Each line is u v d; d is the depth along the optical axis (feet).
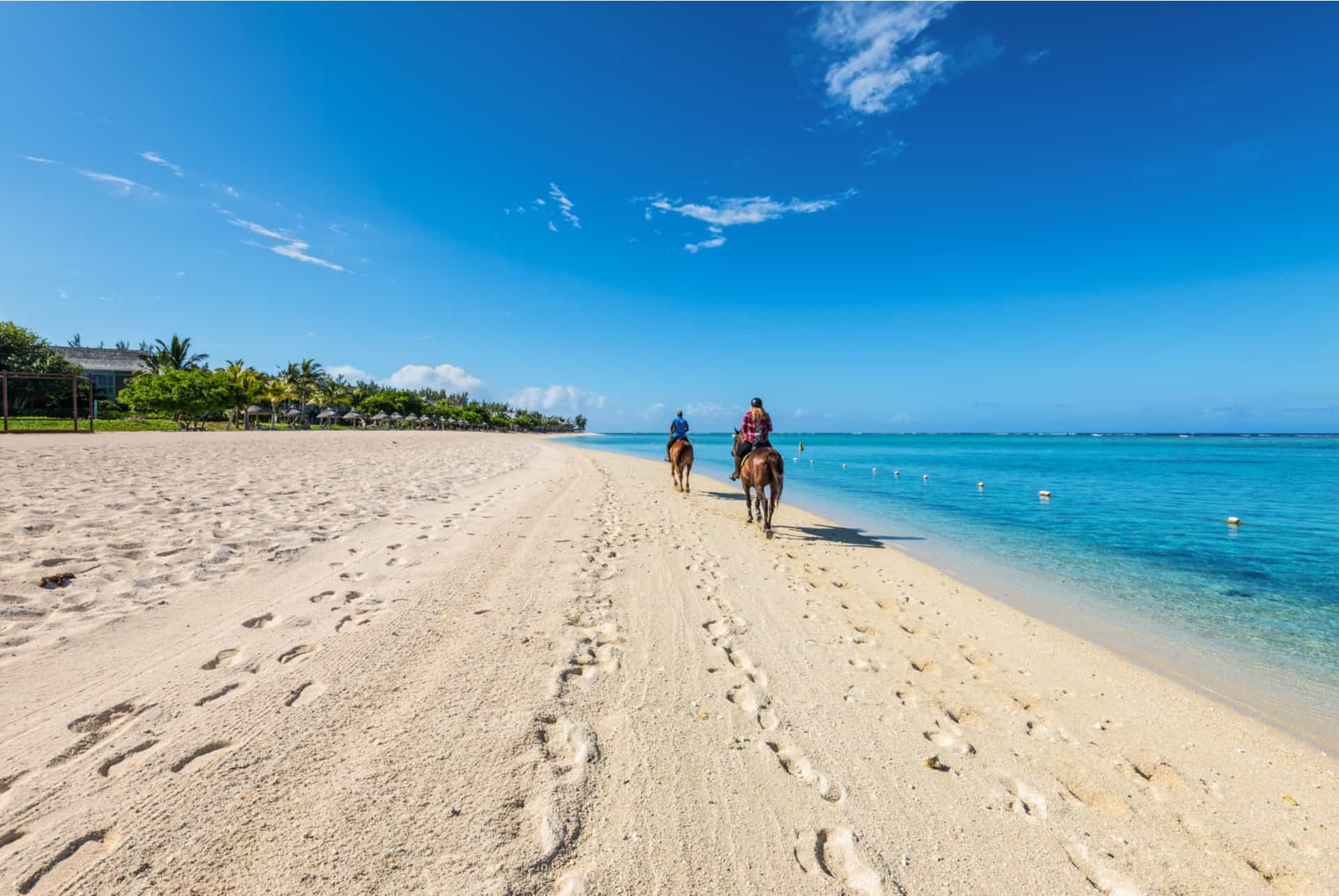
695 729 11.62
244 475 43.16
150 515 25.85
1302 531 38.96
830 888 7.70
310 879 6.97
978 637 19.26
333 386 325.42
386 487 41.96
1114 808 10.32
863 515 46.60
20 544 19.79
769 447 35.86
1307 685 16.10
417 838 7.79
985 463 118.32
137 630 14.06
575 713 11.82
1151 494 60.95
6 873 6.69
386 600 17.57
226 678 11.96
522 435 379.55
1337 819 10.30
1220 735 13.23
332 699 11.46
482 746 10.16
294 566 20.20
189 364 211.41
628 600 19.95
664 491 57.31
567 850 7.91
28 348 157.48
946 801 9.95
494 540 27.12
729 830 8.68
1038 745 12.39
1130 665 17.20
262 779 8.79
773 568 26.66
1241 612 22.56
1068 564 30.01
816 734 11.96
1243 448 226.38
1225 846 9.45
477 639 15.07
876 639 18.21
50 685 11.14
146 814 7.84
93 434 102.06
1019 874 8.35
